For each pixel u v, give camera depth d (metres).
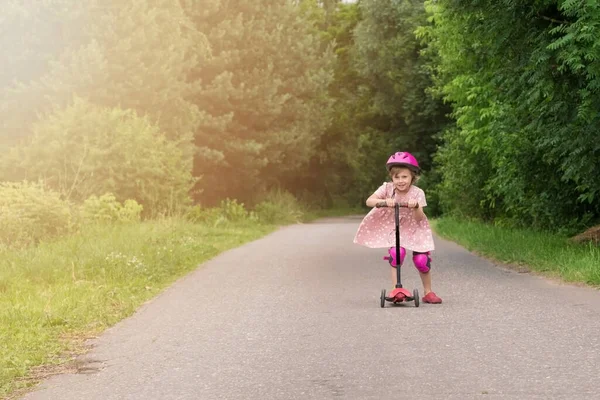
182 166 26.62
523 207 21.25
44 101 27.11
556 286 11.19
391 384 5.91
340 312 9.29
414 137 50.06
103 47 27.97
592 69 12.38
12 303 10.16
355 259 16.27
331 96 62.03
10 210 16.34
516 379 5.94
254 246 20.94
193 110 32.59
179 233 20.92
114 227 19.20
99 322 9.08
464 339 7.48
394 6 49.75
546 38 13.59
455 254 17.19
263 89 40.34
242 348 7.41
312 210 58.25
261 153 41.06
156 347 7.60
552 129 14.32
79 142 23.69
